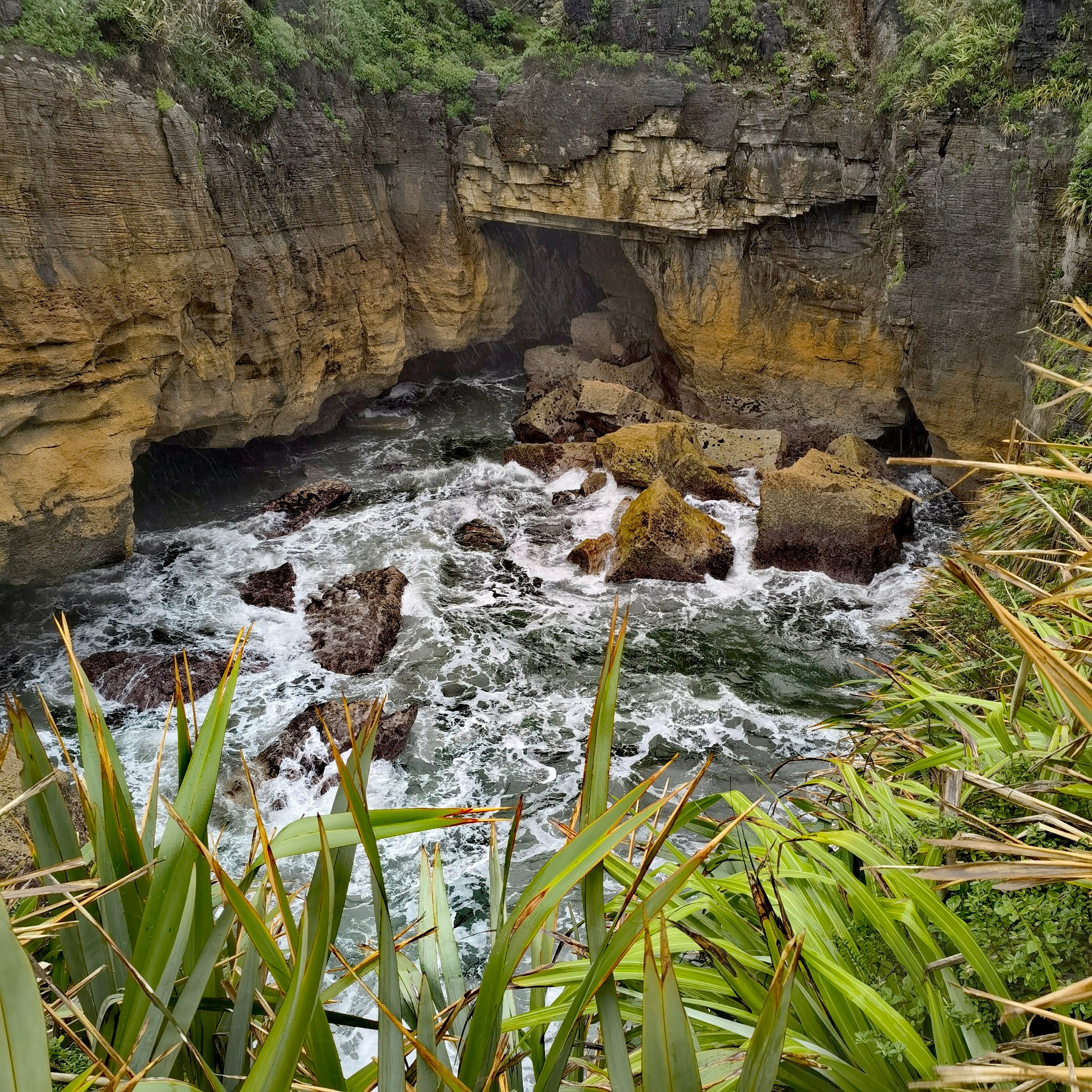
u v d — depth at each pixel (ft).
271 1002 6.79
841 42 45.75
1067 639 9.44
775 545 39.86
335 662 32.81
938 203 40.86
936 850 7.55
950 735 11.16
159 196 35.14
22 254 30.12
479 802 26.73
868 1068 6.19
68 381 32.35
